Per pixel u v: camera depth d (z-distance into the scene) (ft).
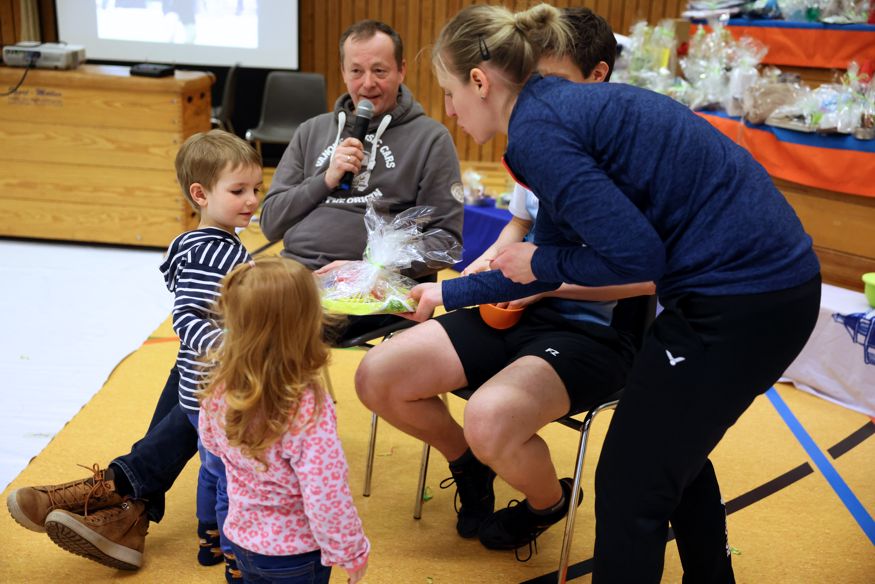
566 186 4.43
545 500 6.31
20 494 5.92
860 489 7.98
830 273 11.02
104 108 14.07
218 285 5.66
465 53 4.83
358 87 7.60
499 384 5.81
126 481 6.37
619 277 4.57
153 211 14.62
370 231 6.75
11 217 14.76
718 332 4.57
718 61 12.71
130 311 12.04
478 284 5.88
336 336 7.07
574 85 4.69
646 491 4.97
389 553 6.72
